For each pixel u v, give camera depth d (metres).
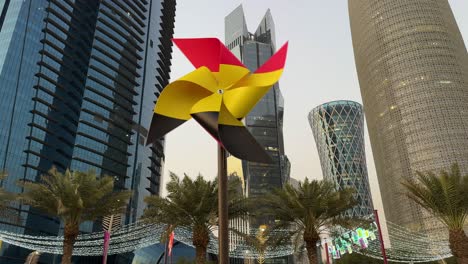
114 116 129.88
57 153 110.69
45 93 112.12
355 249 68.50
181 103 12.02
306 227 30.14
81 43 128.00
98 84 128.25
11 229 88.50
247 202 29.98
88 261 103.31
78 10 130.38
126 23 146.88
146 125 142.00
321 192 30.09
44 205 28.83
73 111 120.19
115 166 124.56
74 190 27.62
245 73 12.09
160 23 167.12
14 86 104.56
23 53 109.50
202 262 28.67
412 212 171.62
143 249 111.94
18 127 102.25
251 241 31.06
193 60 12.73
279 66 12.26
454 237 27.36
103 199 30.05
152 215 29.89
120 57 139.00
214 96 11.68
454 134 179.50
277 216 31.52
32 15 115.50
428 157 178.00
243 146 11.51
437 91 188.88
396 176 187.12
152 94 150.12
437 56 196.38
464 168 173.00
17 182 28.23
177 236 46.38
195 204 28.64
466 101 188.00
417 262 73.31
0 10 113.25
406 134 187.88
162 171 158.75
